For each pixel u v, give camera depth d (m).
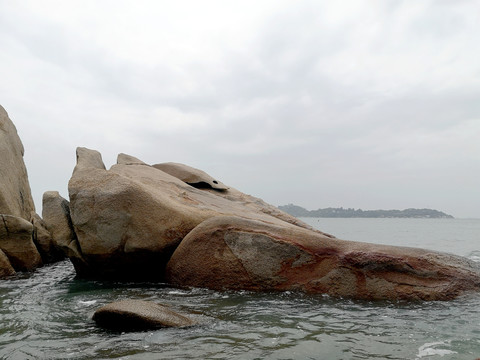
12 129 16.45
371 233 45.91
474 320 6.53
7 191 13.79
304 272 8.75
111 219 10.52
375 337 5.61
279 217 17.47
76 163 13.65
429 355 4.91
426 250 8.75
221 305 7.51
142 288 9.43
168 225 10.70
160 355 4.84
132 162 17.31
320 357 4.83
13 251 11.74
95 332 5.79
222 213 12.15
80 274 11.38
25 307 7.43
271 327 6.05
